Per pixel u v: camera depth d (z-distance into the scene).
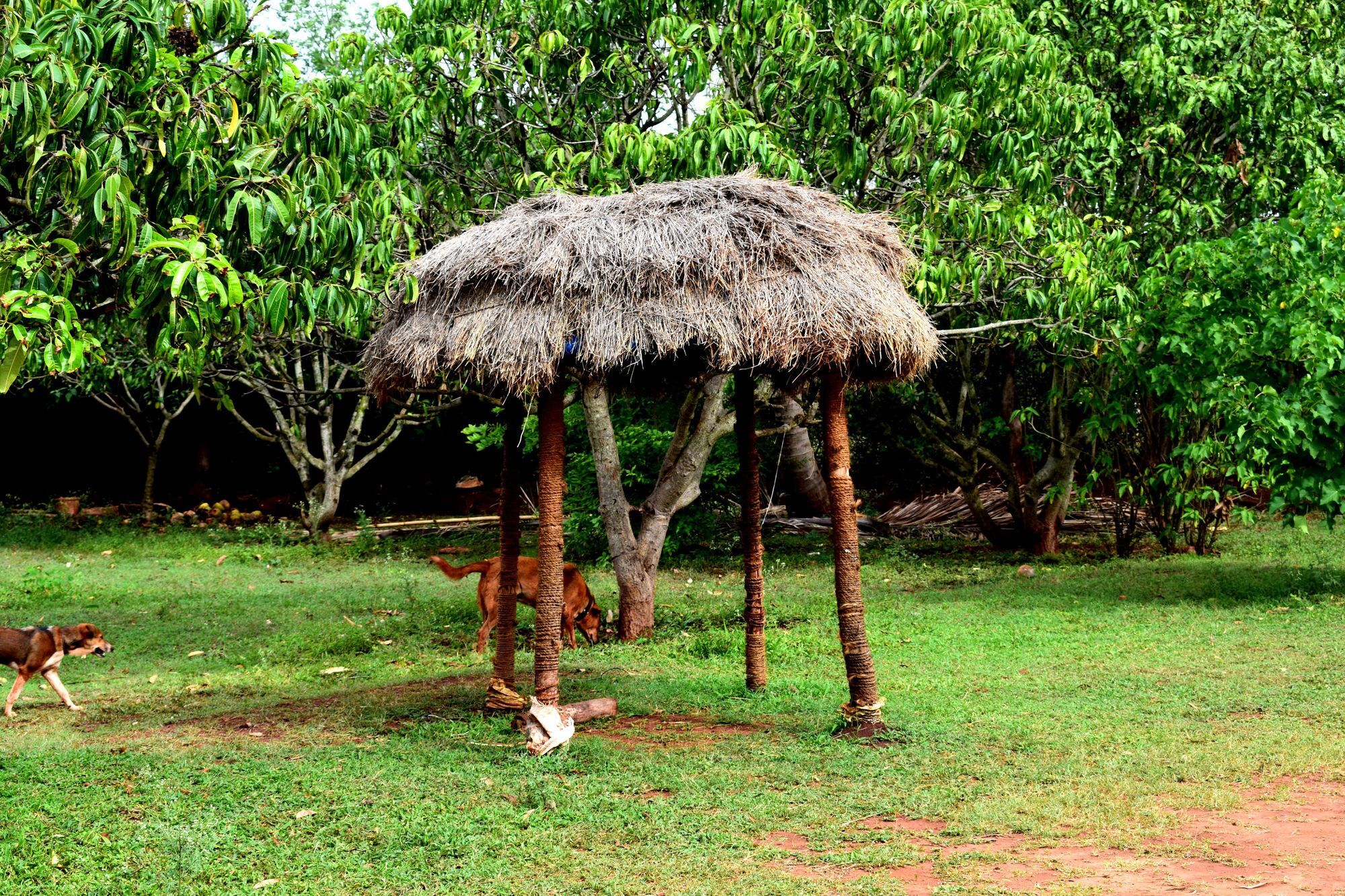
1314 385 9.83
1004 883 4.11
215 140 6.55
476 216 10.40
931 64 9.36
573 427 14.98
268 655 9.77
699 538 15.95
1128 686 7.45
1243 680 7.41
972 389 16.09
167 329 5.84
